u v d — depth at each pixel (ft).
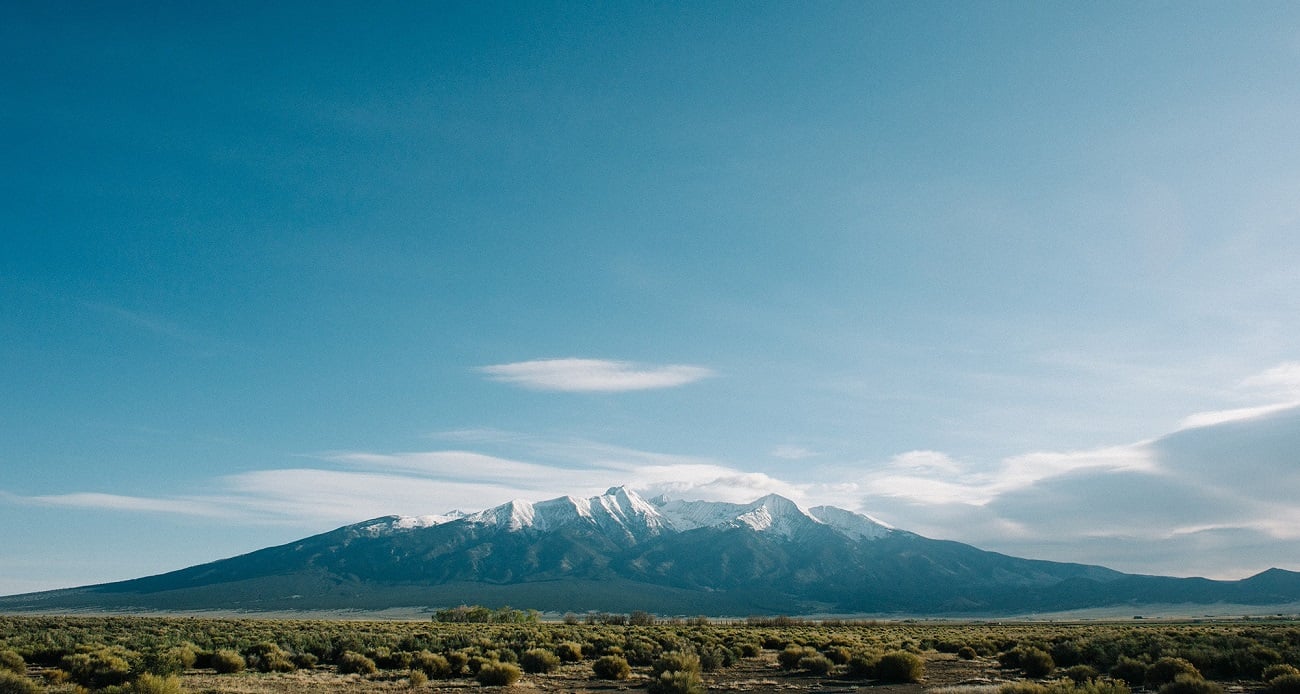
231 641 192.54
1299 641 172.04
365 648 171.63
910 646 204.44
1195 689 95.04
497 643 194.29
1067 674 132.46
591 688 121.70
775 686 125.59
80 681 111.96
